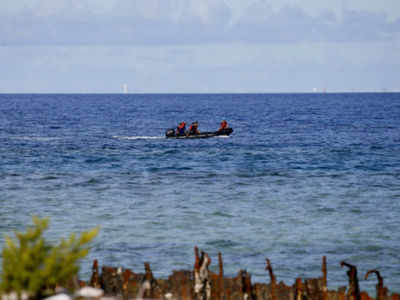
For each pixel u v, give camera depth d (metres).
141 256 63.91
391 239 71.88
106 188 111.12
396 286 54.31
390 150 190.75
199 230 76.56
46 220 32.50
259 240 71.38
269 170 140.12
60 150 184.38
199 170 140.62
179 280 39.97
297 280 39.31
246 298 39.06
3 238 70.88
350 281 40.06
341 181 121.12
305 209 91.25
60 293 32.06
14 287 30.64
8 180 119.50
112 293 39.41
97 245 68.44
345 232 75.62
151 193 105.88
